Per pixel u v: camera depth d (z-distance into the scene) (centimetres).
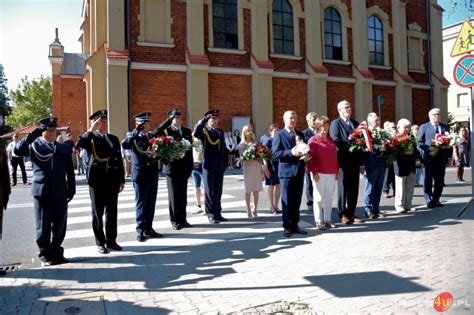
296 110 2125
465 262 490
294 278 455
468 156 1537
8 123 5041
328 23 2262
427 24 2595
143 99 1811
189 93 1850
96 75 1866
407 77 2447
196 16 1870
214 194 776
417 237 617
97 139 587
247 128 816
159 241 648
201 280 462
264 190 1220
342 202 745
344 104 758
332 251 558
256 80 1980
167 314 370
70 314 372
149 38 1838
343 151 736
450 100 3919
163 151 655
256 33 1998
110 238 598
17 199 1145
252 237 658
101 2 1967
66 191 548
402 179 820
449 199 984
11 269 526
